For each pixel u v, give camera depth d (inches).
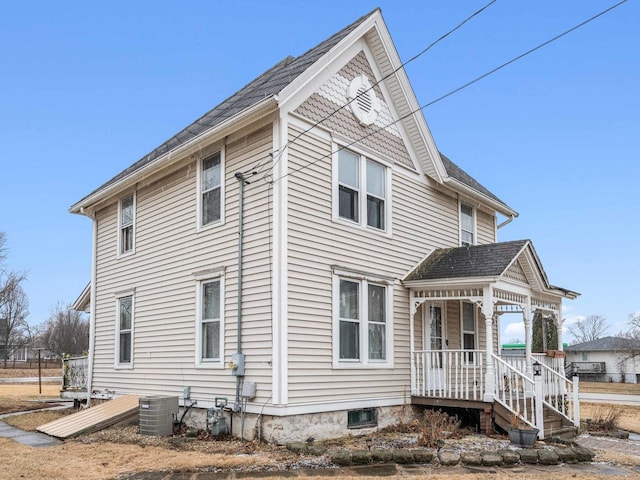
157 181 563.2
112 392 597.3
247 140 462.6
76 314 2536.9
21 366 2431.1
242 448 397.1
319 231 457.1
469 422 509.7
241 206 455.8
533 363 538.3
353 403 464.1
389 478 319.6
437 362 529.3
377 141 533.0
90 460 366.9
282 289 418.3
